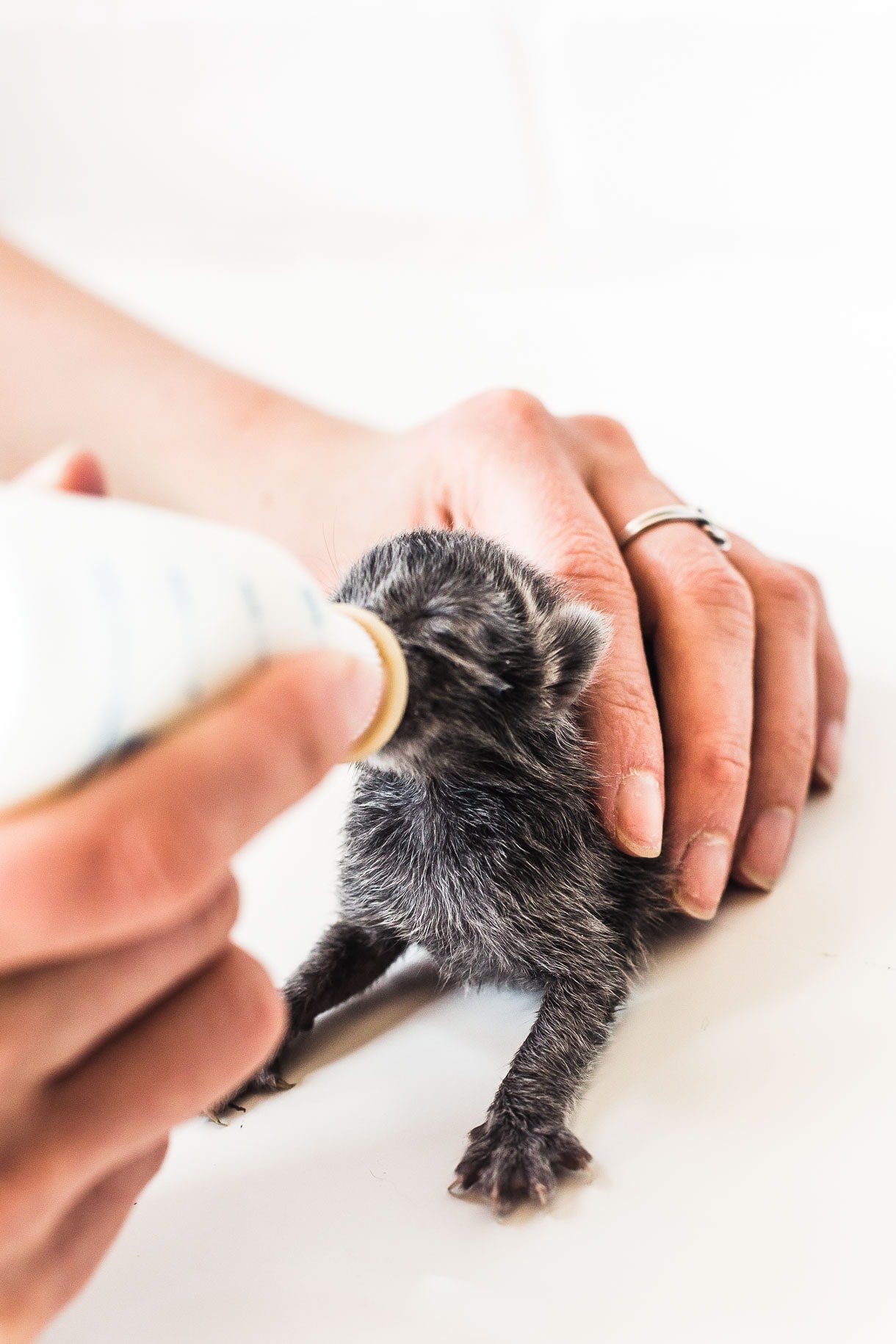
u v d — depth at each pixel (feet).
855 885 1.24
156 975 0.87
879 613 1.59
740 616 1.24
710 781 1.20
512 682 1.08
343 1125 1.07
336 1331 0.93
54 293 1.70
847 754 1.41
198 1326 0.95
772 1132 1.02
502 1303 0.94
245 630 0.85
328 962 1.20
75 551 0.76
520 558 1.16
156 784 0.78
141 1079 0.88
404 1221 0.99
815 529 1.74
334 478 1.45
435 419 1.40
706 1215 0.97
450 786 1.13
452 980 1.21
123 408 1.60
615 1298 0.93
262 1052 0.92
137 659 0.78
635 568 1.29
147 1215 1.02
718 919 1.23
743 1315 0.91
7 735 0.74
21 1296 0.88
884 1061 1.05
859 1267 0.93
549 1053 1.09
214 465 1.53
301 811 1.46
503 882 1.14
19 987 0.83
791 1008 1.11
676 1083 1.07
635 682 1.18
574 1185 1.00
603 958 1.15
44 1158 0.85
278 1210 1.01
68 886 0.74
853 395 1.98
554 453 1.28
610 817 1.16
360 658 0.90
